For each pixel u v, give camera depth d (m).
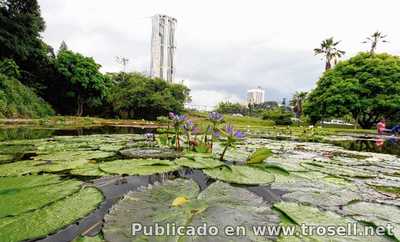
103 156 2.43
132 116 24.75
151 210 1.07
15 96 11.49
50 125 9.02
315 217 1.07
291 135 8.29
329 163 2.62
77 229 0.93
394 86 17.50
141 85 24.16
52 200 1.15
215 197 1.26
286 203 1.23
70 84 18.95
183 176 1.76
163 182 1.47
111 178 1.67
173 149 3.16
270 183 1.67
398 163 2.77
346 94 18.45
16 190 1.28
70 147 3.11
